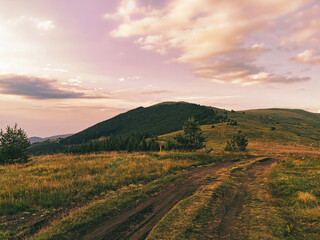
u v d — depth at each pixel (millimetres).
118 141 54438
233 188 10156
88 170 13117
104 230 5602
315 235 5203
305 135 111188
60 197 8141
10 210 6820
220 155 24547
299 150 45312
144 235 5309
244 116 188125
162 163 17172
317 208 6727
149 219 6371
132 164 15695
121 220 6285
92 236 5258
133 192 9258
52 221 6250
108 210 6984
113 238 5148
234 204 7824
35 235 5301
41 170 13086
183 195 9031
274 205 7562
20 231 5578
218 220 6273
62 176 11312
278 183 10391
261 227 5734
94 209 7051
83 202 8047
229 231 5539
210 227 5777
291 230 5547
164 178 12242
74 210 7164
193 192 9516
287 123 160875
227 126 98500
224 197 8688
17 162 18906
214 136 79812
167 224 5891
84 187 9594
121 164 15922
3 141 19547
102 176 11711
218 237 5188
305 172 13141
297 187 9203
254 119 169750
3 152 18438
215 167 17297
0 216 6512
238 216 6605
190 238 5098
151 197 8711
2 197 7887
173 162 18031
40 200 7711
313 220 6047
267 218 6352
